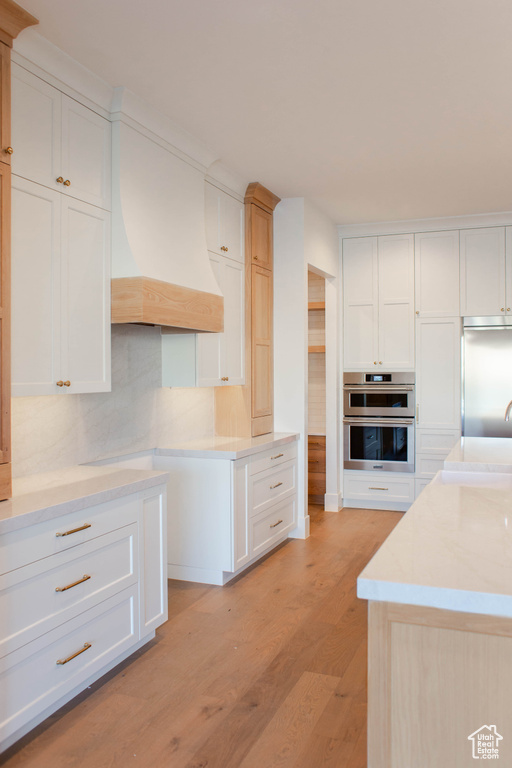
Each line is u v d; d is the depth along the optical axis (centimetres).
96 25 239
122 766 202
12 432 274
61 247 263
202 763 204
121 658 274
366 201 490
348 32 247
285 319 485
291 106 314
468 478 271
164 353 388
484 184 447
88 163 280
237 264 434
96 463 330
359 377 572
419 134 353
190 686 254
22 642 209
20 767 201
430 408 554
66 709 236
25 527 209
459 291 545
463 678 125
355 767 202
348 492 581
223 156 385
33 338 248
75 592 234
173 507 385
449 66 275
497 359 536
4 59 223
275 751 211
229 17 235
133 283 291
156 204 325
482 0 227
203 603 346
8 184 225
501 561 142
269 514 427
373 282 568
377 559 144
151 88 292
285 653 284
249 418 446
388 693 130
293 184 444
